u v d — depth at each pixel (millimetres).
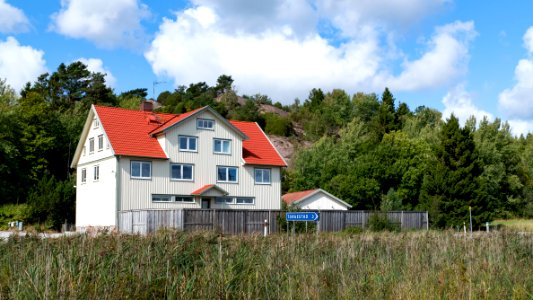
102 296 9305
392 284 11391
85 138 46531
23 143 60625
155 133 43031
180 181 42938
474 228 52375
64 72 89000
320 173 71500
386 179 64125
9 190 54062
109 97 92500
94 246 13070
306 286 10766
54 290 9148
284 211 38625
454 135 54562
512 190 68625
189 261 12625
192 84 145500
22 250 13047
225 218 36031
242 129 50250
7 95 65688
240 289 10633
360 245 16375
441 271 11961
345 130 85312
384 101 111750
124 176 40688
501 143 69812
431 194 54594
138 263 11562
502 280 11758
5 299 9258
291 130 112500
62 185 48000
